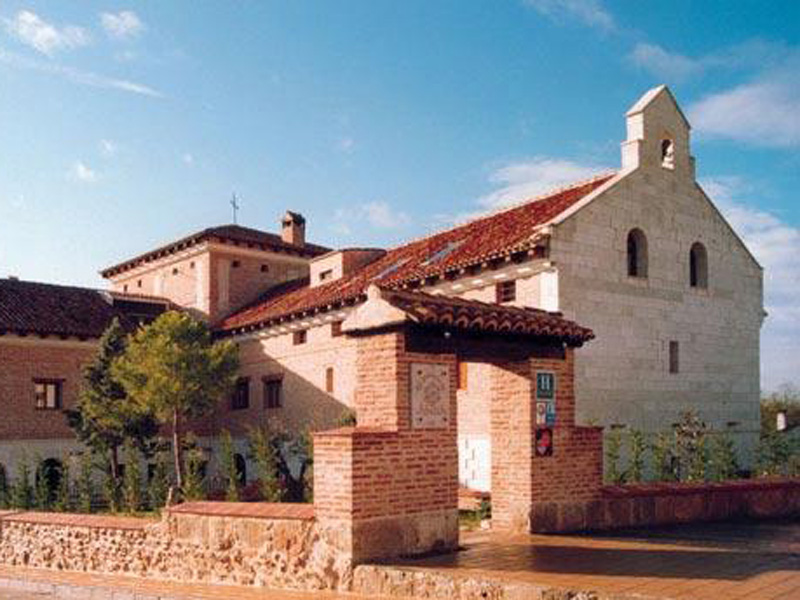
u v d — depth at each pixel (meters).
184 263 37.94
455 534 10.99
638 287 21.92
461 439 21.48
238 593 10.52
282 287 36.97
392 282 24.38
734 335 24.67
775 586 8.44
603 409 20.62
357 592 9.84
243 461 32.94
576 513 12.82
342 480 10.14
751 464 24.56
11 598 12.63
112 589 11.58
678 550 10.77
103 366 27.80
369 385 10.91
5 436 29.55
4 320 30.08
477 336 11.59
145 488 26.61
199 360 27.05
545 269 20.14
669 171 23.42
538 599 8.50
